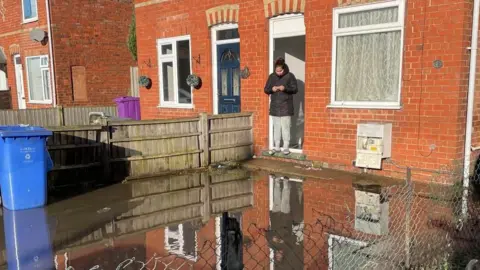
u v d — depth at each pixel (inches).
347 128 313.4
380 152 288.8
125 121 311.0
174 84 453.7
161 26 454.0
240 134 371.2
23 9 624.4
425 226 197.8
